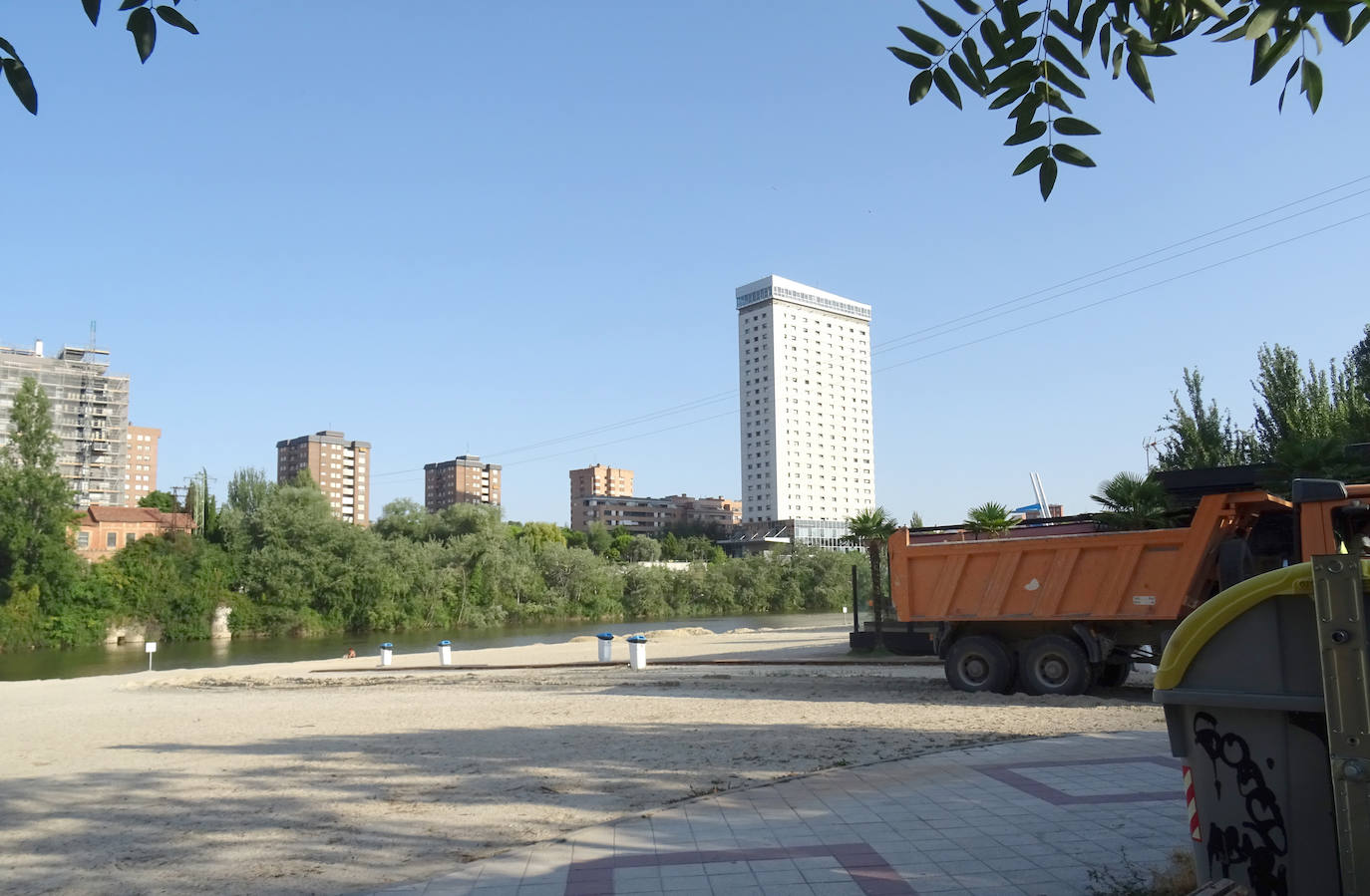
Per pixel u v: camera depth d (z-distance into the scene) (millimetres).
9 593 60344
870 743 11547
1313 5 3441
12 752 13539
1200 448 29250
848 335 135875
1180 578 15312
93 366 145375
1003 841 6832
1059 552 16531
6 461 63469
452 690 22250
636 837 7266
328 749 12586
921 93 4379
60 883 6742
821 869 6305
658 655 31984
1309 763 3846
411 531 88188
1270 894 3895
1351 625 3611
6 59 3914
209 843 7727
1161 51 4102
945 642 17891
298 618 68625
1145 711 14102
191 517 81812
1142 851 6453
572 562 82500
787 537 123938
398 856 7113
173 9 3879
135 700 22844
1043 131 4316
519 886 6129
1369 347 27078
